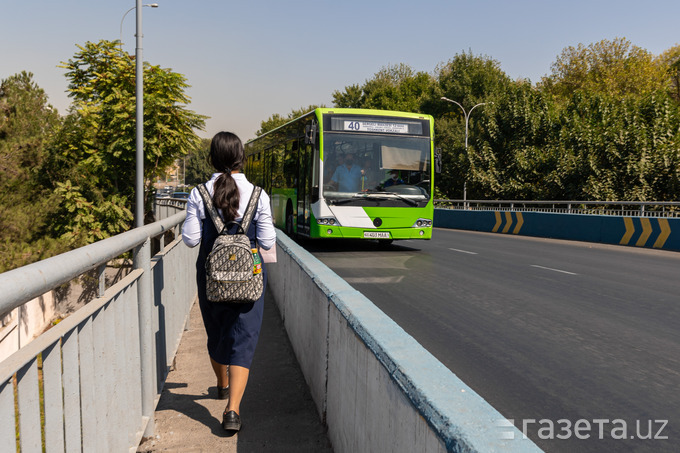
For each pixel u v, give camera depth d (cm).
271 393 444
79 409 220
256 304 372
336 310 334
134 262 353
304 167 1523
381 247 1628
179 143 2367
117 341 290
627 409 423
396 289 920
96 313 248
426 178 1448
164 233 459
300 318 502
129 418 314
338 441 325
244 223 364
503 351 571
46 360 188
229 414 369
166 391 452
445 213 2883
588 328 671
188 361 532
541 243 1852
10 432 159
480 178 3425
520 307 788
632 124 2828
